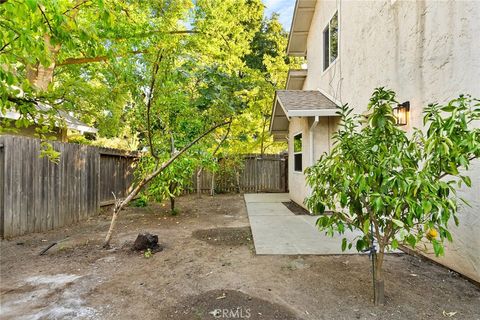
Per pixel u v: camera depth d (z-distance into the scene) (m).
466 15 3.18
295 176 9.09
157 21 5.87
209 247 4.49
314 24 9.54
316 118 6.71
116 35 4.81
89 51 2.80
